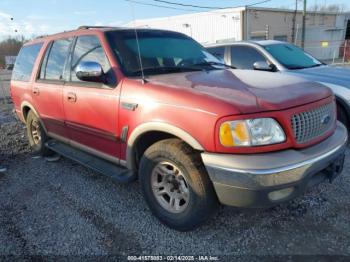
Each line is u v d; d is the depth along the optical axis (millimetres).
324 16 37781
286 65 6059
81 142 4066
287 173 2459
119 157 3459
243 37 28312
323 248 2723
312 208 3312
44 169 4801
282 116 2541
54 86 4242
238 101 2566
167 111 2787
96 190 4008
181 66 3697
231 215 3264
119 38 3633
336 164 2938
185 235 2994
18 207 3672
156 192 3123
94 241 2973
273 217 3199
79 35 4012
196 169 2715
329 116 3014
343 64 25094
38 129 5148
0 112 9930
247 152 2482
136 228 3145
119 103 3217
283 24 32438
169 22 32250
